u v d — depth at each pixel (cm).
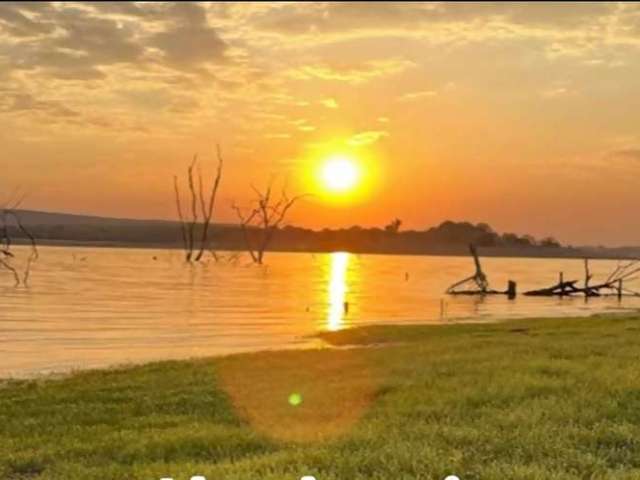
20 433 1421
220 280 11131
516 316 6347
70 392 1944
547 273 17825
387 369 2162
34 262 14800
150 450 1202
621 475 984
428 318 6006
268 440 1263
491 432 1239
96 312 5838
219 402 1705
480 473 996
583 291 9925
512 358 2280
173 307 6488
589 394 1567
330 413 1518
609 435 1221
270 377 2138
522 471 979
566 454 1103
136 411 1639
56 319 5244
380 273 15550
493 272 17575
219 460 1137
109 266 14525
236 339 4266
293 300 7750
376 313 6450
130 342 4050
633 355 2322
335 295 8775
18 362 3188
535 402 1491
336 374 2172
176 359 3095
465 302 8275
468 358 2339
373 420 1385
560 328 4112
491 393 1622
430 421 1370
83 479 1028
